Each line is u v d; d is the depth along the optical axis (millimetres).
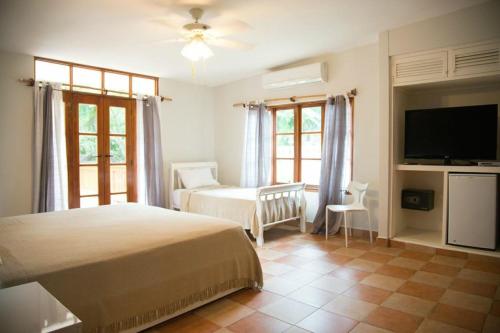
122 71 5230
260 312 2463
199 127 6293
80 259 1960
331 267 3389
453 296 2686
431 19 3557
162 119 5707
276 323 2301
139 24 3379
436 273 3180
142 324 2123
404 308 2494
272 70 5395
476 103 3896
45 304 1103
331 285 2938
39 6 2943
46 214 3256
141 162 5305
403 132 4270
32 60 4348
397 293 2754
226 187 5637
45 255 2002
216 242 2633
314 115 5113
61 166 4457
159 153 5449
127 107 5250
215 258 2592
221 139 6410
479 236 3506
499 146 3748
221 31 3305
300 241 4379
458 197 3607
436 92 4168
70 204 4664
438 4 3215
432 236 4086
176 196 5484
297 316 2395
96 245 2209
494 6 3195
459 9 3359
